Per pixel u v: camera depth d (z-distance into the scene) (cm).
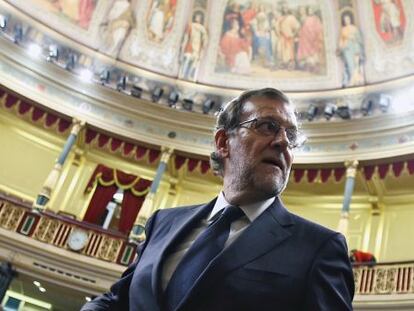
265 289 179
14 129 1745
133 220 1677
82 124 1659
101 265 1382
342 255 192
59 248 1384
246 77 1836
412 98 1507
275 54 1844
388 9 1672
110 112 1717
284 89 1781
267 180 213
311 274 182
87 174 1778
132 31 1852
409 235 1535
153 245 231
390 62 1622
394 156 1445
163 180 1812
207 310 176
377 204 1631
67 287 1368
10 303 1493
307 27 1823
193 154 1689
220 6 1903
